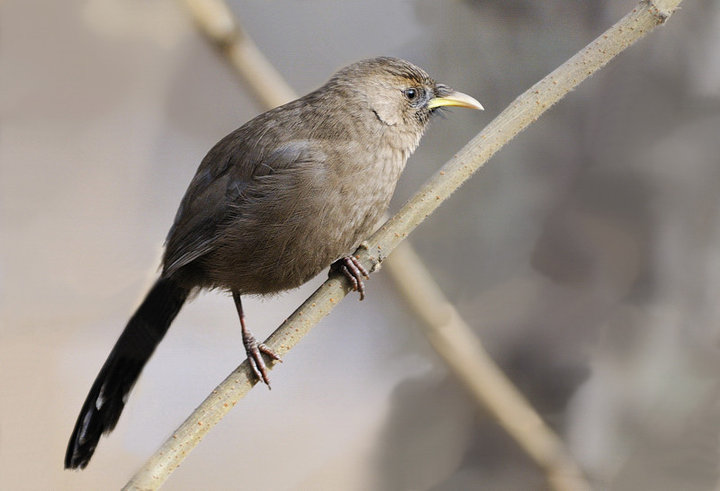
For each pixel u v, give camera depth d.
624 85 11.09
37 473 11.65
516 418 10.37
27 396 11.63
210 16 9.55
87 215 12.30
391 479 12.41
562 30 11.85
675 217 10.86
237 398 6.77
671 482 10.40
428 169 12.38
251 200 8.59
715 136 10.80
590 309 11.04
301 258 8.64
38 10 12.07
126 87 12.59
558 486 10.36
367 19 13.37
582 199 11.24
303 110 9.00
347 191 8.60
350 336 13.78
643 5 7.38
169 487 13.32
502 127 7.38
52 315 11.80
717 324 10.66
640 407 10.62
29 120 12.25
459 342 10.19
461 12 12.34
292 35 13.92
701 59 10.84
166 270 8.74
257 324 13.87
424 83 9.41
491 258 11.58
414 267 10.06
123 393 8.66
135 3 12.31
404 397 12.61
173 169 12.93
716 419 10.41
